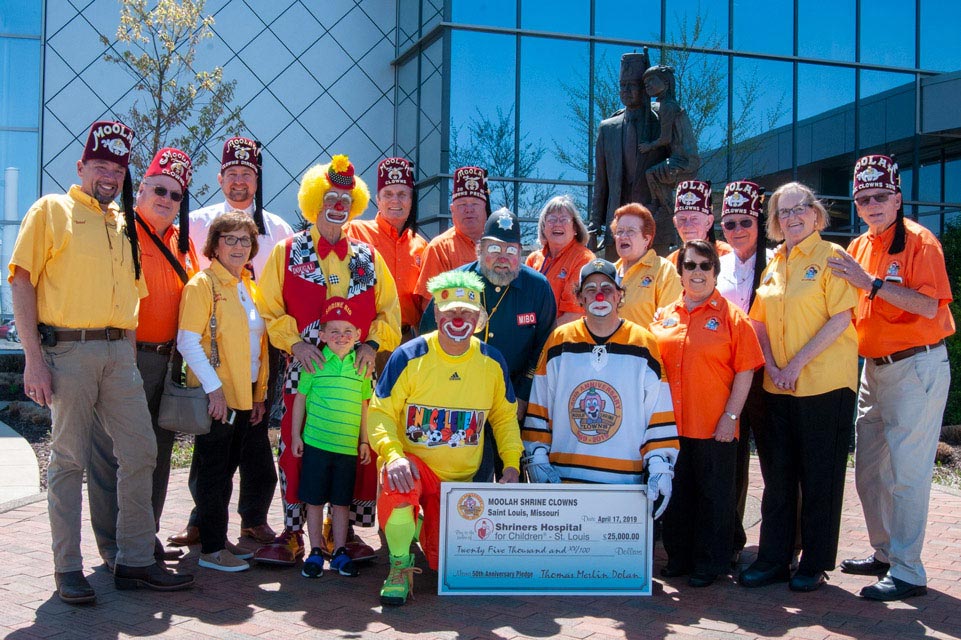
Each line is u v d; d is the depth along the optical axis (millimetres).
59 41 14547
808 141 16688
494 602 4516
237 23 15234
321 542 5141
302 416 4938
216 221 4906
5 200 14547
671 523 5055
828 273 4820
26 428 10023
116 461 4812
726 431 4816
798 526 5359
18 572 4762
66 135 14586
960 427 10461
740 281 5559
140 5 12172
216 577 4812
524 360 5234
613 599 4613
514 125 15281
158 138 12258
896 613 4418
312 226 5133
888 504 5125
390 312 5191
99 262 4277
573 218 5637
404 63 16266
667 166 6738
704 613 4387
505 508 4652
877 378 4961
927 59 17594
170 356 4945
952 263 13898
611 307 4738
